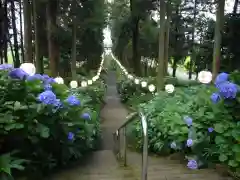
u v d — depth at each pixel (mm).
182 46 18297
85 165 4039
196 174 3189
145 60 22719
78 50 19797
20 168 2377
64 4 12688
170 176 3234
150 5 16344
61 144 3537
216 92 3355
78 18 13461
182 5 17625
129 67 25906
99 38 23375
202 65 16281
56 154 3520
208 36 15961
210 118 3391
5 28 15500
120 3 21578
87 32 18828
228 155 3074
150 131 4723
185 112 4047
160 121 4641
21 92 2855
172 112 4516
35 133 2848
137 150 5168
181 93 5207
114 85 25391
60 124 3375
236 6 13008
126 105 14305
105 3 19469
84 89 9867
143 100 11383
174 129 4016
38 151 3035
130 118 3682
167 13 14156
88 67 22625
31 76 3158
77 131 3936
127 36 23766
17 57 16562
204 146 3383
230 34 12430
